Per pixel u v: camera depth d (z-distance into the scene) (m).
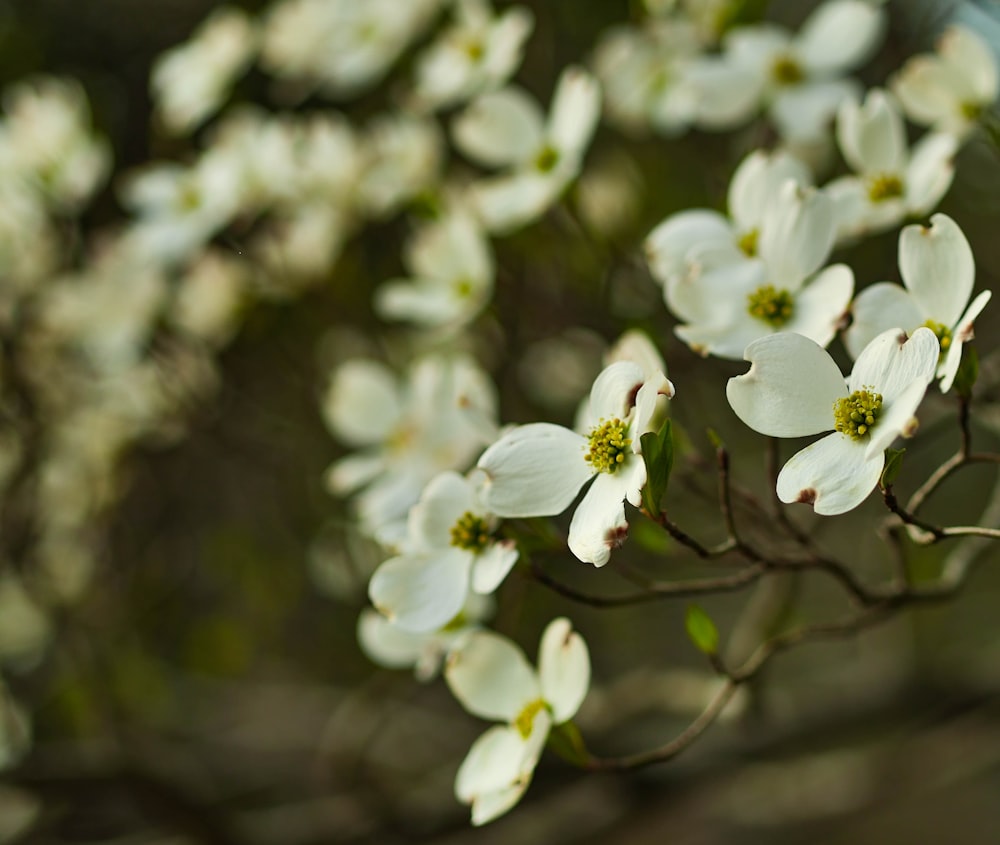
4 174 1.57
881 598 1.17
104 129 1.84
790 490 1.05
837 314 1.12
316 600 2.06
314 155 1.51
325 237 1.54
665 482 1.07
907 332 1.10
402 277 1.69
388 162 1.47
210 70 1.61
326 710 1.98
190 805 1.57
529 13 1.75
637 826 1.83
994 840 3.01
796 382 1.06
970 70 1.26
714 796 1.87
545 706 1.14
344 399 1.34
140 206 1.53
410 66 1.64
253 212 1.54
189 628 2.12
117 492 1.92
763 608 1.35
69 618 1.75
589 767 1.13
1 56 2.04
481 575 1.11
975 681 1.69
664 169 1.69
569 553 1.13
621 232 1.54
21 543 1.79
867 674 1.82
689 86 1.37
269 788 1.89
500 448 1.09
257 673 2.10
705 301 1.14
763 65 1.37
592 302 1.48
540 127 1.33
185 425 1.86
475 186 1.48
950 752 1.86
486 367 1.57
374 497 1.27
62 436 1.86
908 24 1.50
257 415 1.90
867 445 1.05
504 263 1.46
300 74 1.66
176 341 1.74
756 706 1.37
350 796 1.63
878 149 1.21
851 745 1.95
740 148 1.61
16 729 1.68
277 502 2.03
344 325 1.70
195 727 2.05
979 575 2.30
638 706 1.56
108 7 2.13
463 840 1.66
